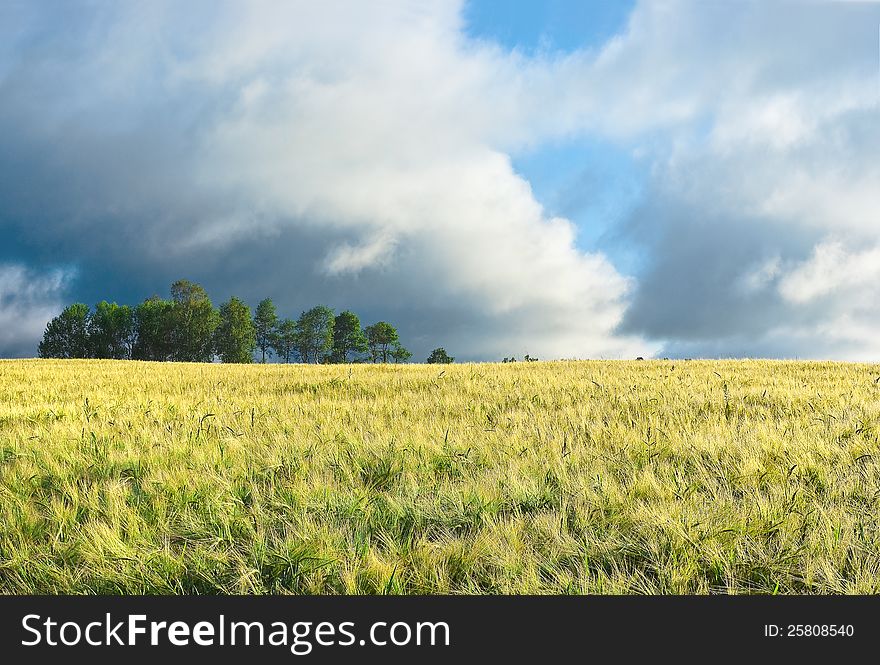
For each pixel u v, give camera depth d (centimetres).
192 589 399
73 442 782
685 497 491
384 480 608
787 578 377
